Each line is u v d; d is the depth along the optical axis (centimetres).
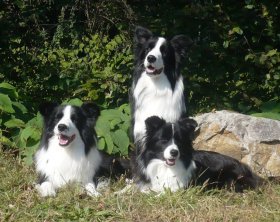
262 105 1027
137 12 1148
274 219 671
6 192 734
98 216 676
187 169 757
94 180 779
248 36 1084
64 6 1174
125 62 1057
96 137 790
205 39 1066
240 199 739
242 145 852
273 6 1054
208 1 1088
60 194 732
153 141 752
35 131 875
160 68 809
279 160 842
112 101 1030
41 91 1085
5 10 1104
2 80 1085
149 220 671
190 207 696
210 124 873
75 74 1073
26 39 1109
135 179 784
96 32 1194
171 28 1067
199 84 1062
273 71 1054
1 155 859
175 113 820
